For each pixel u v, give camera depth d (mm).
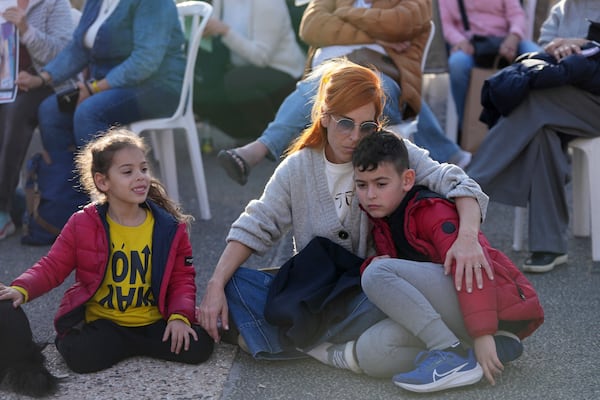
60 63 5480
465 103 6605
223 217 5621
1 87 5270
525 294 3162
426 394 3078
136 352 3449
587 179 5055
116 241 3410
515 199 4535
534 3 7074
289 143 5109
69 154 5223
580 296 4141
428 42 5281
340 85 3287
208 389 3174
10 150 5340
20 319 3203
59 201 5129
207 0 7109
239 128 7324
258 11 6910
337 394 3111
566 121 4492
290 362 3412
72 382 3244
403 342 3148
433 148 5867
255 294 3488
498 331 3238
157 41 5230
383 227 3305
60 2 5676
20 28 5398
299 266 3404
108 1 5449
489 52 6684
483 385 3148
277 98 7176
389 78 4984
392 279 3090
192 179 6633
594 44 4562
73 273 4605
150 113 5352
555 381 3189
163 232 3436
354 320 3256
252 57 6926
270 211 3510
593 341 3592
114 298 3406
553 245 4488
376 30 5035
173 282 3482
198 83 7191
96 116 5172
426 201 3199
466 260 3061
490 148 4551
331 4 5297
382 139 3197
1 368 3186
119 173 3324
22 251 5090
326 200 3457
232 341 3547
